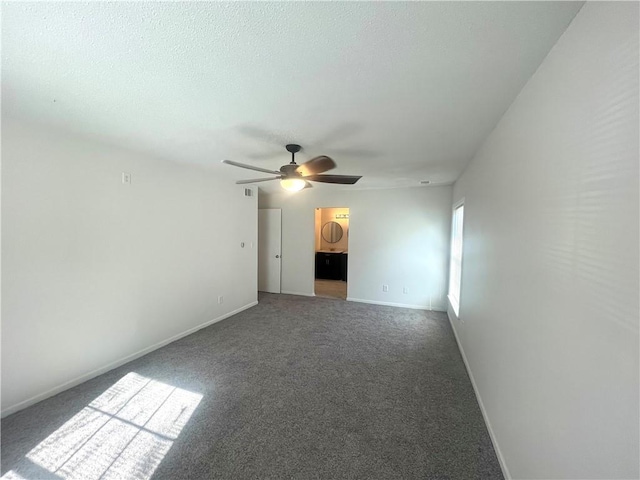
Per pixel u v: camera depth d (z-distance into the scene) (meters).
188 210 3.47
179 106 1.73
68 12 0.96
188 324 3.53
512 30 1.04
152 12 0.96
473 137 2.24
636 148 0.68
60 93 1.57
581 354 0.89
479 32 1.05
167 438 1.78
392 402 2.18
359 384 2.44
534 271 1.27
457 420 1.98
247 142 2.43
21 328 2.02
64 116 1.89
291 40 1.11
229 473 1.53
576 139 0.96
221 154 2.85
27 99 1.65
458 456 1.66
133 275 2.82
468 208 3.03
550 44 1.11
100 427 1.87
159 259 3.10
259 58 1.23
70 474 1.51
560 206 1.05
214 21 1.00
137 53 1.20
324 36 1.08
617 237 0.75
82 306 2.38
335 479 1.51
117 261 2.66
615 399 0.74
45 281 2.14
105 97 1.62
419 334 3.65
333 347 3.22
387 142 2.38
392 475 1.53
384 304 5.07
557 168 1.08
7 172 1.93
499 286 1.79
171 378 2.50
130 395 2.23
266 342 3.34
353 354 3.04
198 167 3.52
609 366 0.76
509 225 1.63
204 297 3.78
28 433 1.80
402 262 4.96
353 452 1.69
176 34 1.08
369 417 2.00
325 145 2.49
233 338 3.45
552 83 1.14
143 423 1.91
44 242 2.13
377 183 4.51
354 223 5.27
